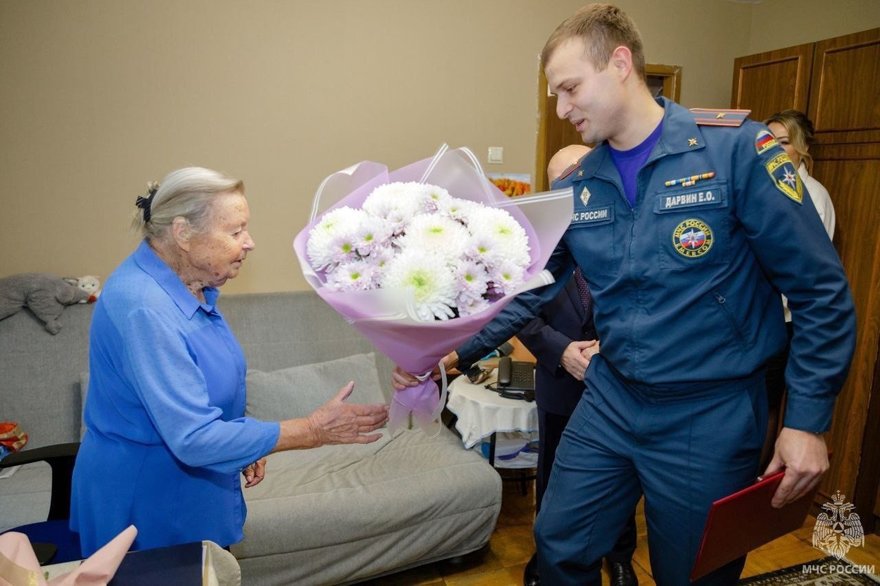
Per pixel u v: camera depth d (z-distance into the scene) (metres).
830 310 1.06
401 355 1.09
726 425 1.16
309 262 1.05
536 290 1.41
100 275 2.64
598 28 1.12
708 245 1.12
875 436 2.41
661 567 1.27
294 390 2.41
